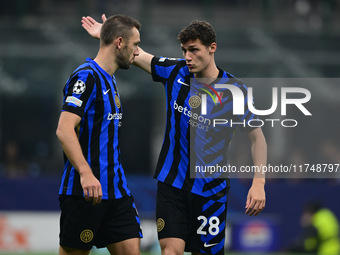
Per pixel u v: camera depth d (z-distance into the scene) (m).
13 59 48.06
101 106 17.88
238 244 41.69
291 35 49.19
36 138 53.41
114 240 18.31
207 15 53.16
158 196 19.22
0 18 51.38
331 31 50.75
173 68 19.50
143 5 51.38
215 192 19.14
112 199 18.11
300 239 40.50
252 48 48.72
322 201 43.09
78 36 48.50
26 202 41.53
